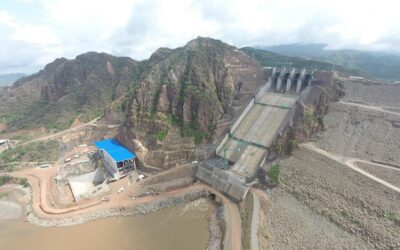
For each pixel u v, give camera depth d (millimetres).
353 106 97250
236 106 119812
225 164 101312
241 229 72000
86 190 100562
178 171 101875
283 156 92750
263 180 89812
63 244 73625
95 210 86125
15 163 119250
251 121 115375
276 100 119875
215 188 93750
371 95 100625
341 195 71875
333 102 103125
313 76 118500
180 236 74500
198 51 134750
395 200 65062
